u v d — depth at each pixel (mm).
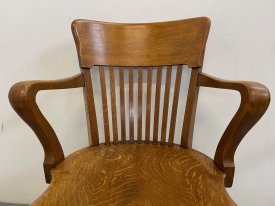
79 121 1030
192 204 475
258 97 509
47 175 636
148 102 847
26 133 1063
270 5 866
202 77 763
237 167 1049
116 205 471
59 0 905
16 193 1150
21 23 928
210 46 917
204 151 1032
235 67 928
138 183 549
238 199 1097
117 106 994
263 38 896
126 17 911
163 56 821
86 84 801
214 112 985
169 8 893
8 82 991
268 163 1029
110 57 826
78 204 475
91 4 905
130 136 862
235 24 891
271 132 990
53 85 650
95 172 602
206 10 885
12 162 1104
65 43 945
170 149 769
